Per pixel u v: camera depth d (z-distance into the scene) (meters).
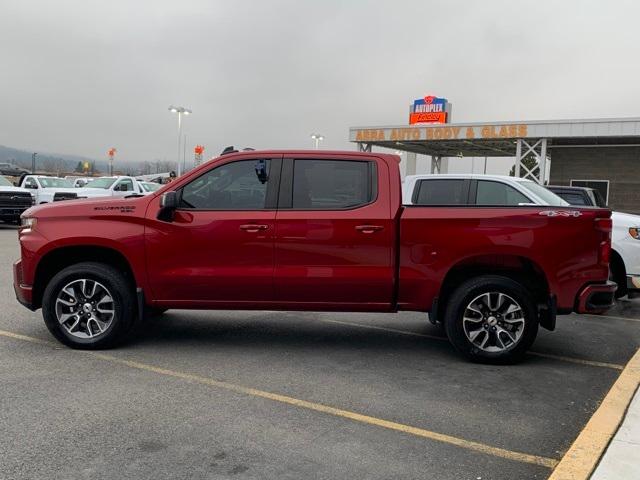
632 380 5.29
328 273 5.80
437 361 5.98
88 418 4.27
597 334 7.43
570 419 4.50
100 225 5.90
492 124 26.34
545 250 5.68
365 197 5.87
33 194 24.28
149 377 5.23
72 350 6.00
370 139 29.09
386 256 5.80
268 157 5.98
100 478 3.42
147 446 3.84
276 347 6.38
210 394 4.84
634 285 8.68
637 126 23.66
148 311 6.31
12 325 6.93
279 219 5.81
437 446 3.97
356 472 3.57
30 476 3.42
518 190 9.01
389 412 4.55
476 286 5.74
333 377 5.38
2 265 11.75
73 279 5.95
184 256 5.88
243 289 5.90
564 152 29.45
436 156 37.12
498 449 3.95
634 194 28.06
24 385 4.92
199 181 5.99
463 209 5.76
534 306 5.75
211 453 3.77
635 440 3.93
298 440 4.00
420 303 5.86
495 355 5.81
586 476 3.47
